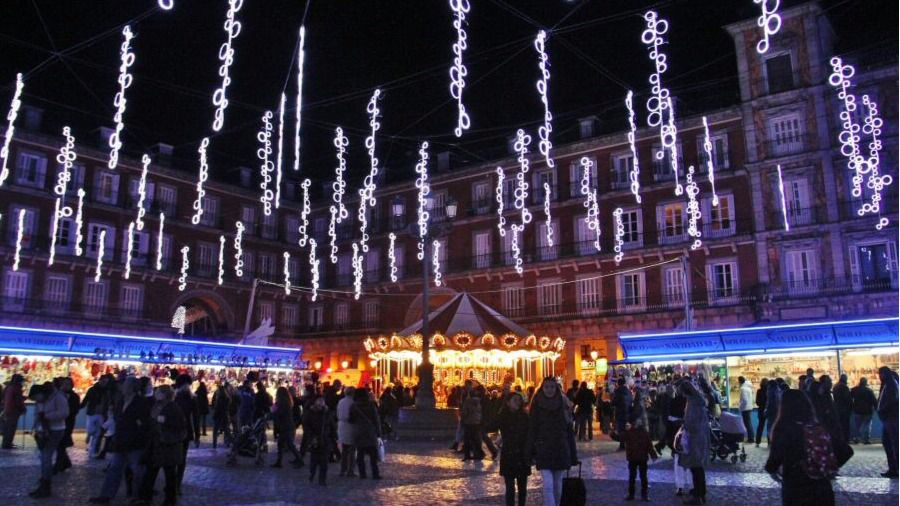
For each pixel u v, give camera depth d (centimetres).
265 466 1379
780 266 3269
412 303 4225
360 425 1202
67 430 1270
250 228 4791
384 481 1172
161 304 4262
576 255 3866
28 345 2384
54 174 3944
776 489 1048
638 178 3778
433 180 4488
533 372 2780
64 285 3912
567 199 3981
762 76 3394
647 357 2470
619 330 3684
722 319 3388
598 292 3819
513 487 838
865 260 3080
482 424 1528
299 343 4872
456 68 1384
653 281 3659
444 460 1497
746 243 3397
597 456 1586
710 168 3077
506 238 4166
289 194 5072
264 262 4831
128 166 4238
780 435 543
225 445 1780
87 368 2580
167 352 2761
